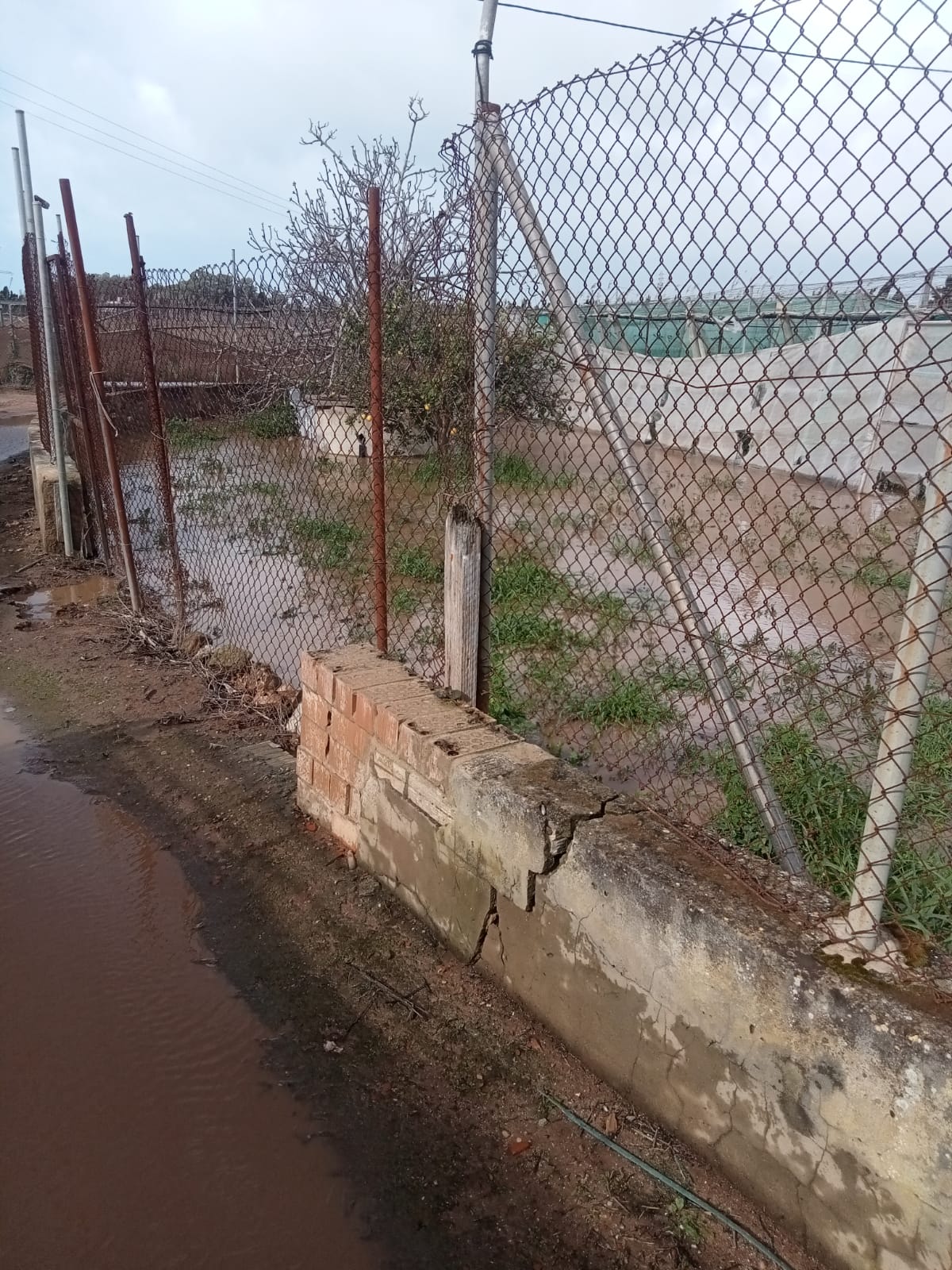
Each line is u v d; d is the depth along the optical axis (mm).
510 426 3539
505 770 2645
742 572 7305
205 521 9359
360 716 3217
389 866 3195
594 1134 2225
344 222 6715
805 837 3246
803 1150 1854
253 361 7785
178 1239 1998
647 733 4395
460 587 3166
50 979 2852
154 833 3738
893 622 6195
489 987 2750
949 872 2762
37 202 7262
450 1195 2107
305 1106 2361
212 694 5113
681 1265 1911
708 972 1996
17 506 10727
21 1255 1956
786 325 2145
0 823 3797
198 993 2789
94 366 5965
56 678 5414
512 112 2576
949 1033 1618
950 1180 1588
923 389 8633
